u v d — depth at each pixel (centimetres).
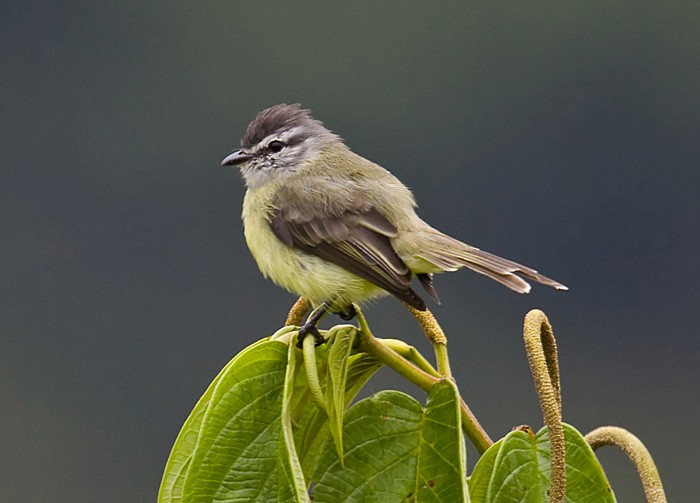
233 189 2089
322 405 415
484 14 2389
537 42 2350
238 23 2406
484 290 1711
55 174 2234
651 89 2303
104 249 2048
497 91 2262
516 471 425
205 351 1806
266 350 416
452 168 2242
